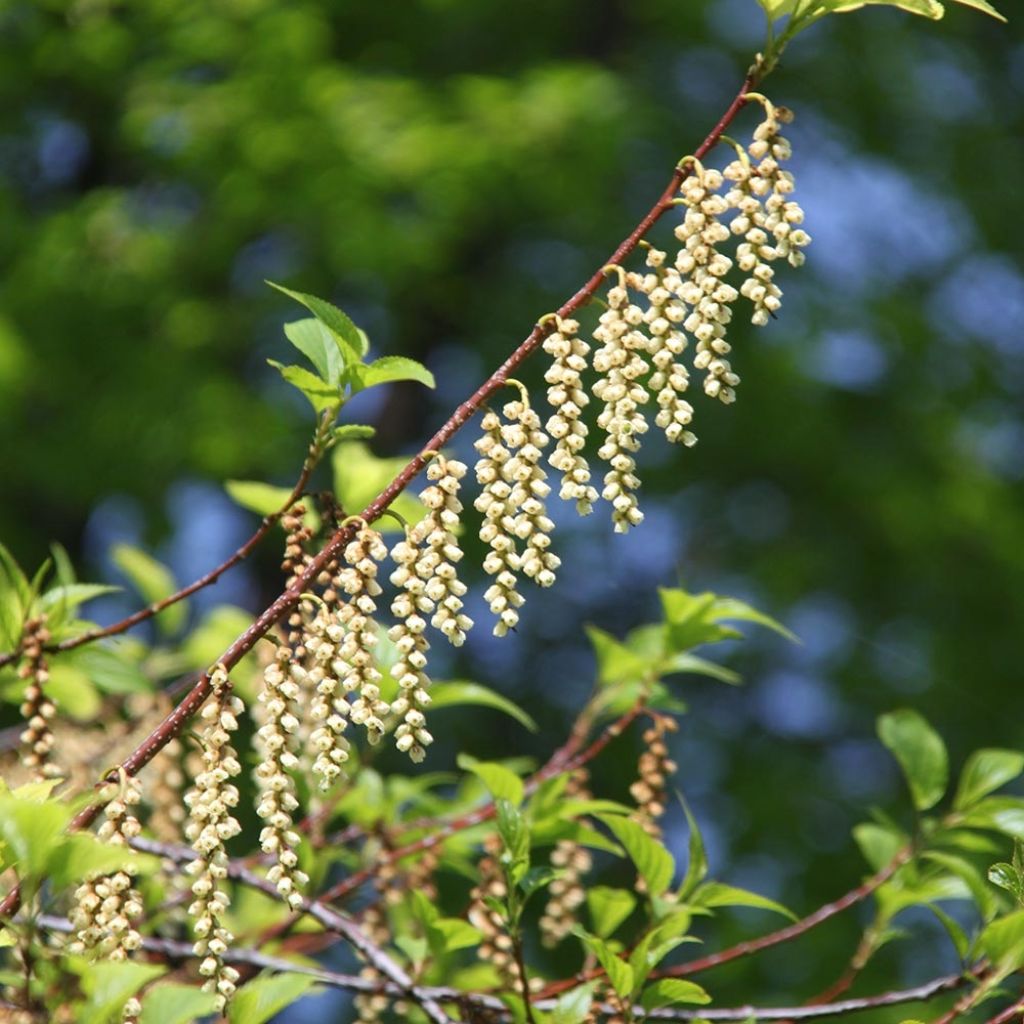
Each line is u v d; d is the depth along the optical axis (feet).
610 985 13.92
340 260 42.86
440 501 10.13
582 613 52.75
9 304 44.04
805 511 52.21
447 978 15.97
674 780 47.73
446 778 17.94
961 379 53.83
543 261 50.93
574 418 10.15
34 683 13.46
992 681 50.31
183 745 16.61
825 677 50.49
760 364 49.52
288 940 17.95
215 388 43.62
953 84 57.67
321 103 44.21
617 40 53.67
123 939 10.07
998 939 12.26
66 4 46.88
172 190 48.42
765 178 10.16
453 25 51.03
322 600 10.21
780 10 10.59
